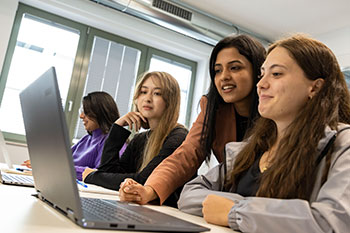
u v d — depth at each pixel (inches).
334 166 28.1
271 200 26.6
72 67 147.9
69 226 20.3
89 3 144.9
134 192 39.6
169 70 177.5
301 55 34.0
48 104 22.6
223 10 147.8
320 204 25.0
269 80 35.4
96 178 61.7
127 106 161.8
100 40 156.4
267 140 39.1
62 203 23.1
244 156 40.1
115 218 22.1
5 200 28.3
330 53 35.8
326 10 135.9
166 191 43.7
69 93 145.6
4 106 132.3
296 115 34.9
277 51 35.6
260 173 35.8
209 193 36.3
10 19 130.0
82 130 147.3
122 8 133.0
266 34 166.1
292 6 136.3
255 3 137.9
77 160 96.7
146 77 73.2
